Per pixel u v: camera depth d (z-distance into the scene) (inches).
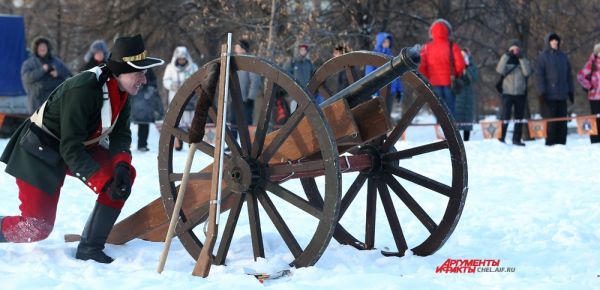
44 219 395.2
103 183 379.2
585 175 779.4
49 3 2017.7
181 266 394.9
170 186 407.2
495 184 724.7
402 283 339.9
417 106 407.2
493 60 1845.5
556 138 1111.0
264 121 378.0
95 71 380.2
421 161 884.0
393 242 474.9
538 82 1101.1
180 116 399.2
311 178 460.1
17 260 398.0
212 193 364.2
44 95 991.6
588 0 1812.3
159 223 418.0
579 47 1793.8
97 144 405.4
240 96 380.8
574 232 488.4
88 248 404.2
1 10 2249.0
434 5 1664.6
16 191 672.4
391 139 416.2
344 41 1398.9
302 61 1044.5
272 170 377.1
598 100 1087.6
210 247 362.3
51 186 391.9
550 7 1742.1
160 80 1836.9
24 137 390.9
